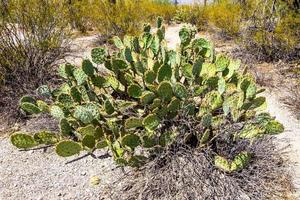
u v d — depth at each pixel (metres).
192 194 3.04
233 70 3.67
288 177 3.37
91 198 3.15
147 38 3.82
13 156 3.67
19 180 3.37
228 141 3.44
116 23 8.06
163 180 3.11
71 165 3.53
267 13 6.91
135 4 8.32
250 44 6.90
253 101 3.31
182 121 3.38
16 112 4.27
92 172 3.43
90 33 9.13
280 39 6.55
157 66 3.54
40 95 4.07
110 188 3.22
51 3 5.02
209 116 3.14
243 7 7.86
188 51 3.94
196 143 3.45
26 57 4.67
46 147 3.78
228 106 3.30
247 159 3.23
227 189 3.07
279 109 4.76
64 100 3.60
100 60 3.71
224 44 8.20
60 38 5.33
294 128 4.28
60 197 3.18
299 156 3.70
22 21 4.72
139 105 3.66
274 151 3.67
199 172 3.14
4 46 4.61
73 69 3.72
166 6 12.45
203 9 10.75
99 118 3.39
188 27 4.13
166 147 3.26
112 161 3.56
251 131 3.35
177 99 3.21
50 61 5.09
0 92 4.46
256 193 3.10
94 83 3.67
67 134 3.40
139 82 4.00
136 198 3.08
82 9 8.83
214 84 3.46
